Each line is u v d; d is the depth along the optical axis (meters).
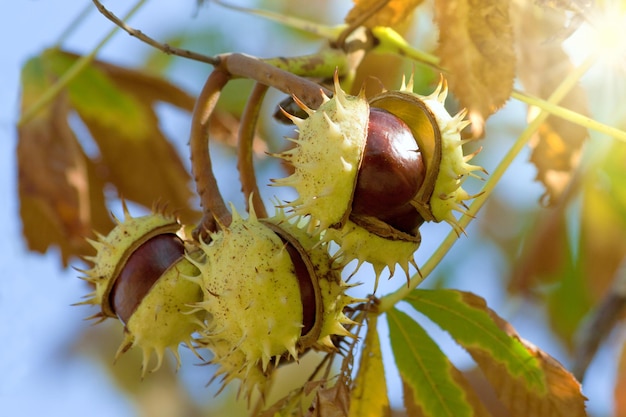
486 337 0.64
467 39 0.63
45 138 0.73
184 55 0.63
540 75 0.68
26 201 0.74
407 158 0.59
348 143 0.59
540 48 0.68
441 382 0.65
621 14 0.64
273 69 0.62
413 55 0.68
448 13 0.64
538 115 0.65
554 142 0.68
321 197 0.59
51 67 0.74
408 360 0.65
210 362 0.62
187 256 0.62
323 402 0.61
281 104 0.66
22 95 0.73
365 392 0.65
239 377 0.63
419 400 0.65
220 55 0.63
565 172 0.69
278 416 0.63
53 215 0.73
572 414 0.63
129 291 0.63
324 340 0.61
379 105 0.61
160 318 0.62
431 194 0.60
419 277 0.64
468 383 0.65
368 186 0.59
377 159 0.59
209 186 0.63
